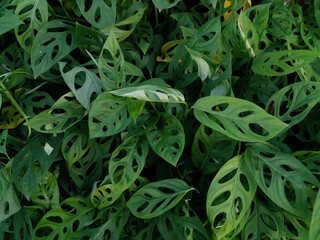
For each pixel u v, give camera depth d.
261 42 1.15
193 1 1.23
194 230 0.94
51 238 0.89
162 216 0.93
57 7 1.06
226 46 1.02
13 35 1.07
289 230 0.98
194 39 0.98
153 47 1.12
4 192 0.87
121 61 0.86
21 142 0.99
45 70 0.93
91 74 0.91
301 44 1.16
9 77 0.94
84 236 0.92
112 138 0.98
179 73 1.02
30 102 0.99
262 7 0.99
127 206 0.90
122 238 0.99
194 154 0.94
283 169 0.86
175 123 0.86
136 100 0.83
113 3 0.92
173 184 0.89
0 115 1.01
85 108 0.91
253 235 0.92
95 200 0.92
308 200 0.90
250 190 0.86
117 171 0.89
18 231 0.92
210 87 0.95
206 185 0.99
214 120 0.86
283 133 0.99
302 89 0.91
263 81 1.04
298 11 1.15
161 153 0.84
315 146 1.08
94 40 1.00
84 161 0.95
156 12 1.11
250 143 0.91
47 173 0.92
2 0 1.03
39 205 0.93
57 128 0.87
